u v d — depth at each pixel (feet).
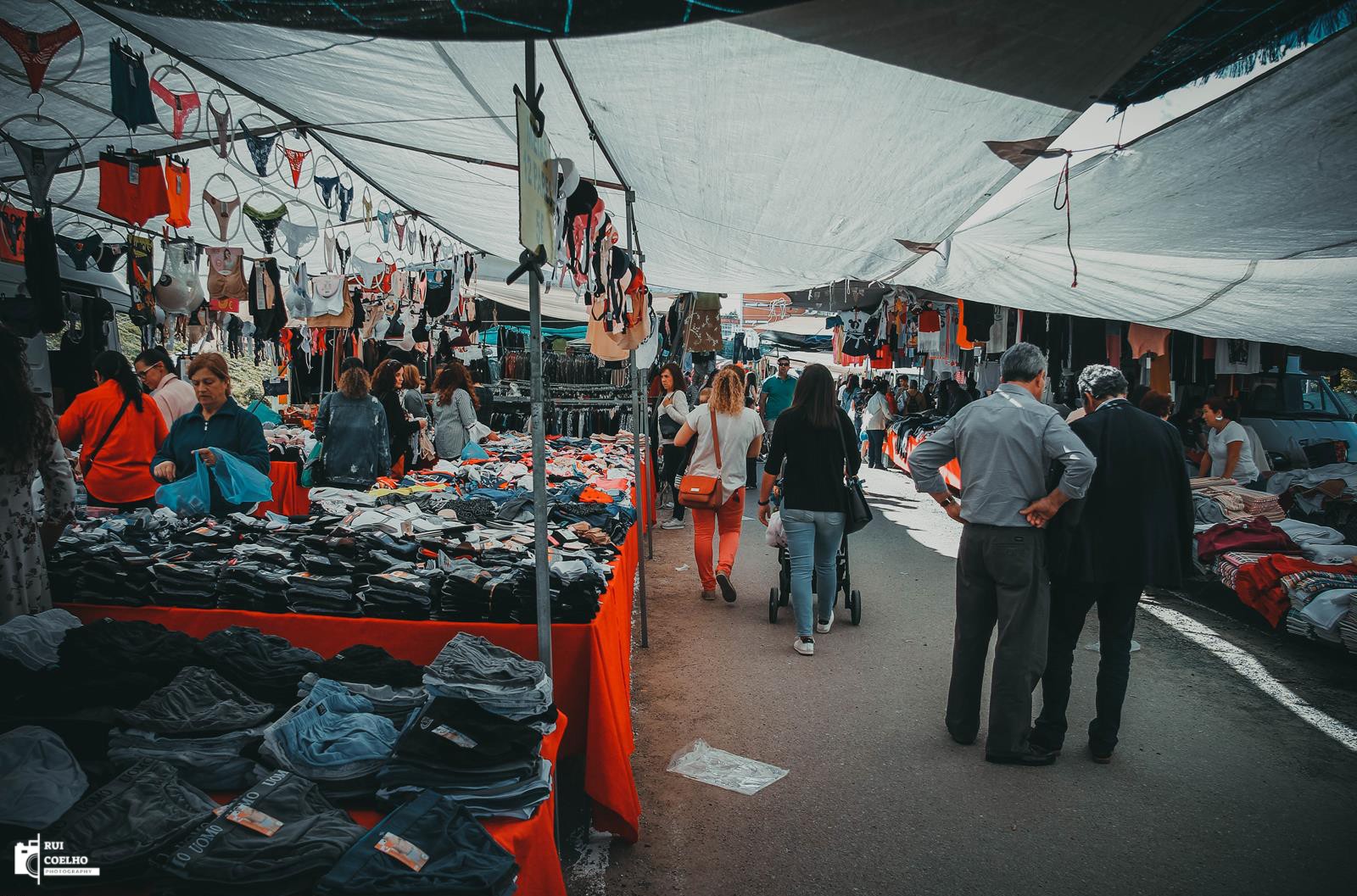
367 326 29.01
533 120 7.81
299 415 32.53
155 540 12.50
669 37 8.96
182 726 6.71
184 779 6.32
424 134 15.19
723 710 14.26
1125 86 9.91
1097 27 7.40
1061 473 11.96
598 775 9.50
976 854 9.97
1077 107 9.18
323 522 13.96
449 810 6.09
